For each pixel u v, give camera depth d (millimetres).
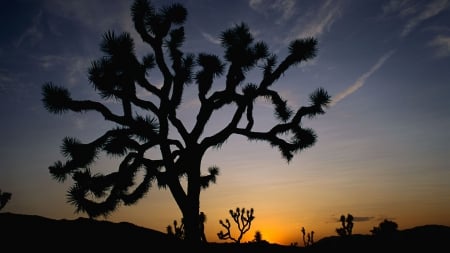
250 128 7637
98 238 9250
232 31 7438
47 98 6352
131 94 6789
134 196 7105
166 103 6996
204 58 7383
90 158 6562
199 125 7160
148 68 8828
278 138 7578
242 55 7145
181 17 7652
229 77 7285
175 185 6781
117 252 8242
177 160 7137
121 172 6500
